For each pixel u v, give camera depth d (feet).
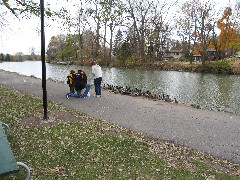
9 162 13.60
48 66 214.28
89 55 226.99
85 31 224.33
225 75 143.54
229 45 216.33
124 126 34.60
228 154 25.86
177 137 30.55
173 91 84.74
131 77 125.18
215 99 71.41
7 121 33.78
